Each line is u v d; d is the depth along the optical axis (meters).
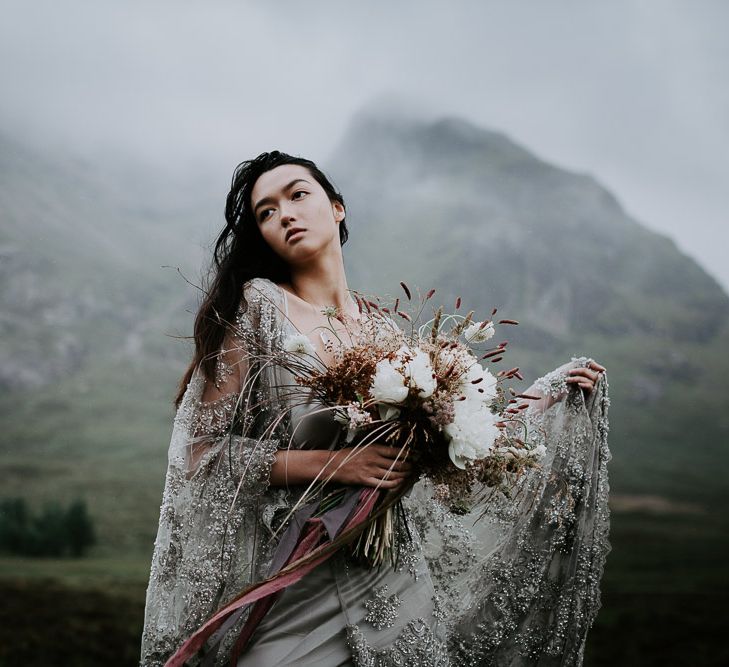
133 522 38.34
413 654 1.86
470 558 2.25
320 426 1.90
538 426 2.25
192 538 1.84
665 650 19.06
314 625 1.82
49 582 24.27
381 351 1.87
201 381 1.96
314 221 2.13
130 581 25.70
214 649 1.82
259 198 2.15
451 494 2.04
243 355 1.96
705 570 34.31
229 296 2.03
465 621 2.18
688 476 57.88
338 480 1.84
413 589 1.93
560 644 2.16
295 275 2.18
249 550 1.89
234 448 1.87
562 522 2.20
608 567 35.25
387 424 1.82
